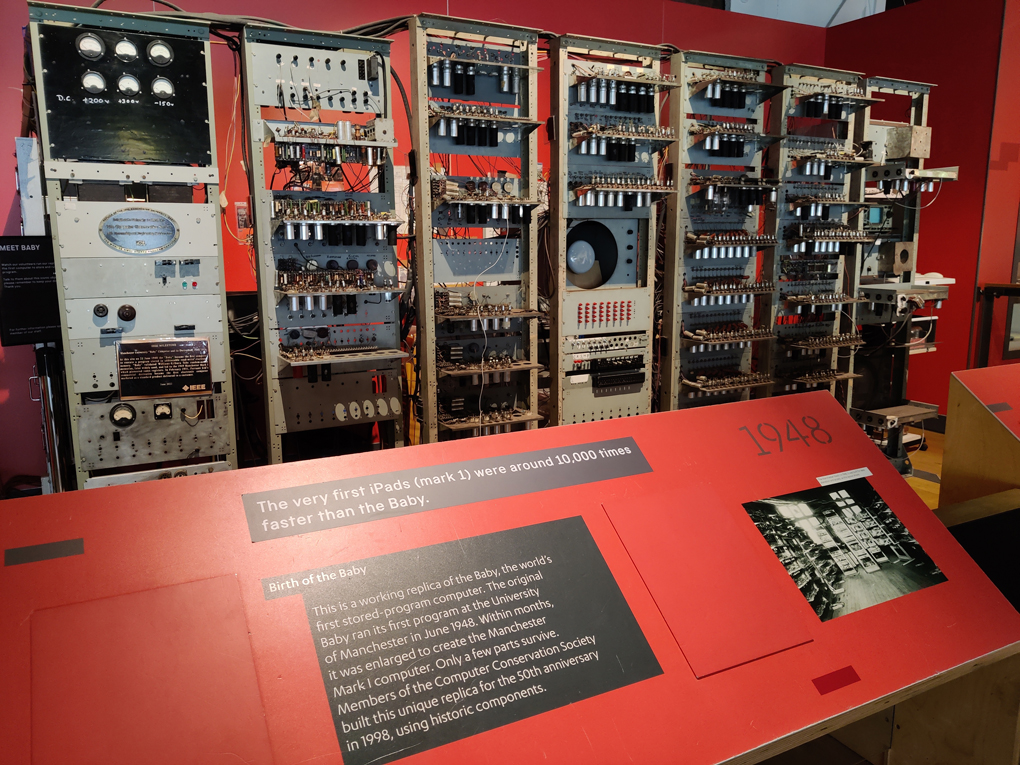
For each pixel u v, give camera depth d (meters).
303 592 1.43
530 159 4.81
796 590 1.80
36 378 4.87
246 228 5.52
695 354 5.77
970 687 2.25
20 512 1.41
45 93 3.66
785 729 1.51
